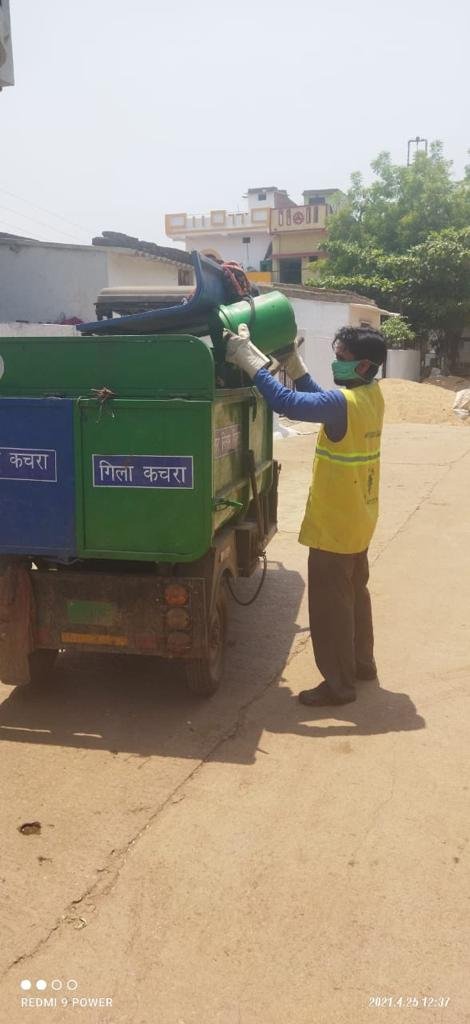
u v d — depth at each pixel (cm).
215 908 289
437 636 559
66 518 413
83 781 370
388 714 441
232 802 354
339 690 451
